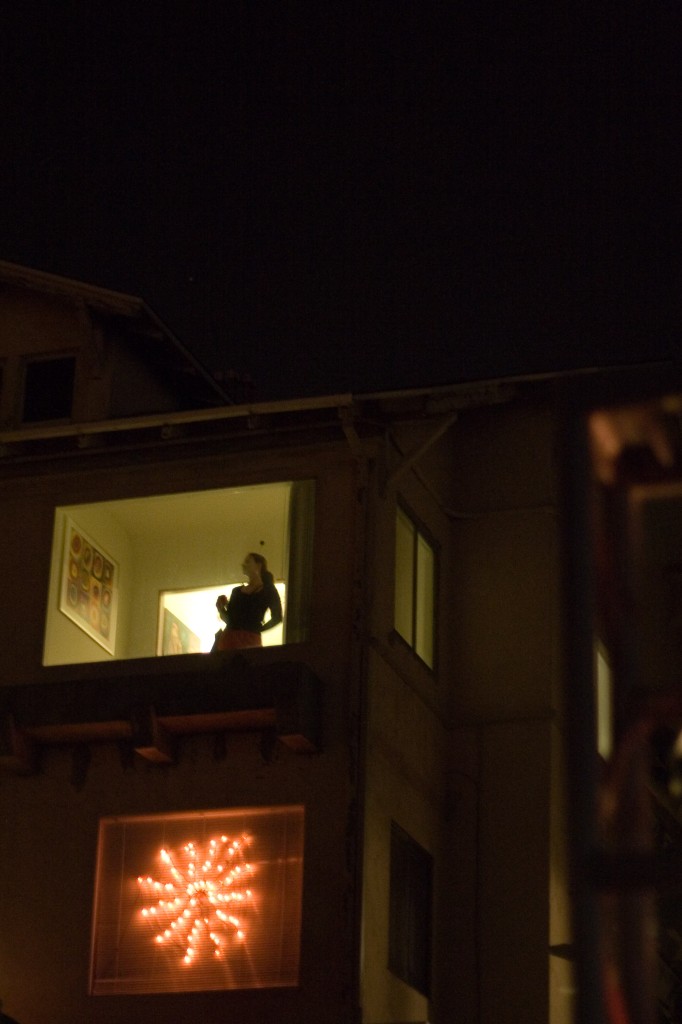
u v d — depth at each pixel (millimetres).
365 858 16188
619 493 4426
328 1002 15766
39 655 18328
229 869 16781
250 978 16281
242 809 16875
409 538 18656
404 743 17625
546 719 18719
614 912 3836
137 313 21375
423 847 17781
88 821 17375
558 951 16266
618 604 4348
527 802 18359
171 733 17203
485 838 18344
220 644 18016
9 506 19266
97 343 21625
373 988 16000
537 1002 17375
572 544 4238
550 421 20141
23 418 21594
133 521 19922
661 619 10594
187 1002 16344
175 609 19922
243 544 19844
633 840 3957
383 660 17344
